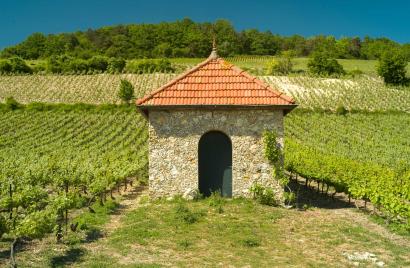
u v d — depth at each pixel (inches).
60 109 2432.3
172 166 705.6
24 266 413.7
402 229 567.8
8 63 3828.7
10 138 1860.2
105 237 524.1
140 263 426.6
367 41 5378.9
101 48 5147.6
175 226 557.6
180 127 706.8
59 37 5315.0
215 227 554.3
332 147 1658.5
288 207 685.3
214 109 700.0
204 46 4862.2
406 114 2407.7
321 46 5216.5
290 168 1065.5
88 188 815.1
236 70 750.5
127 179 1120.8
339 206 737.6
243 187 699.4
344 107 2598.4
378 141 1843.0
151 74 3462.1
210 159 716.0
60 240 505.0
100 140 1850.4
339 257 454.0
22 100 2815.0
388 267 423.5
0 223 429.1
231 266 424.5
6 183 749.9
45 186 941.8
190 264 428.1
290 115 2367.1
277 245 491.5
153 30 5231.3
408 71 3779.5
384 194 634.2
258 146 701.3
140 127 2116.1
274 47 5290.4
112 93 2992.1
